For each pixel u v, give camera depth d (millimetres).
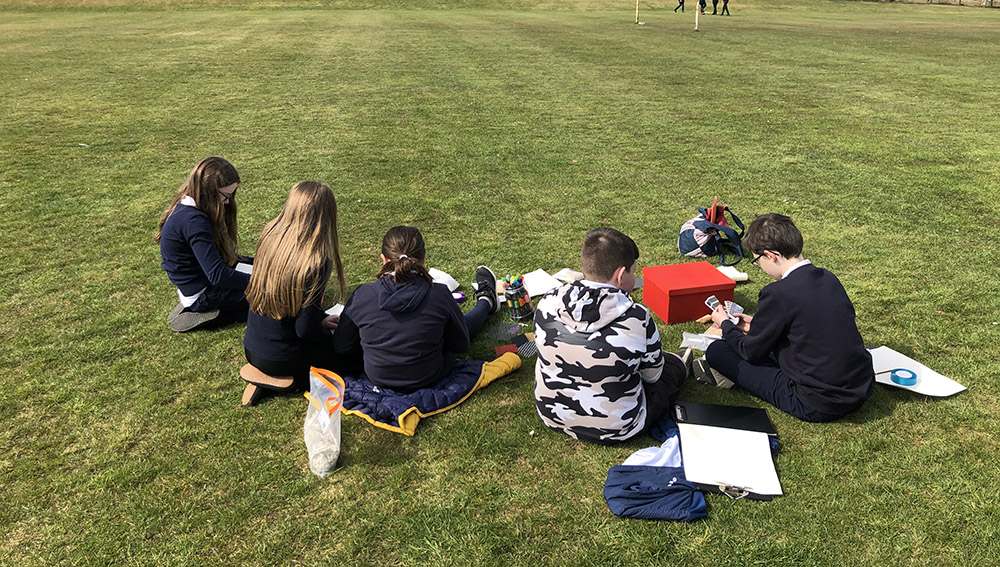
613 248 2900
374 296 3227
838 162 7672
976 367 3639
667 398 3197
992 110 10500
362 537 2613
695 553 2508
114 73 14617
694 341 3920
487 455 3061
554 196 6609
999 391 3432
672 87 12805
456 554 2531
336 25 27219
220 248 4172
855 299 4422
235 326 4215
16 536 2627
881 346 3807
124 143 8797
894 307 4309
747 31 25047
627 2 43438
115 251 5352
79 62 16250
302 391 3551
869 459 2975
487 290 4273
